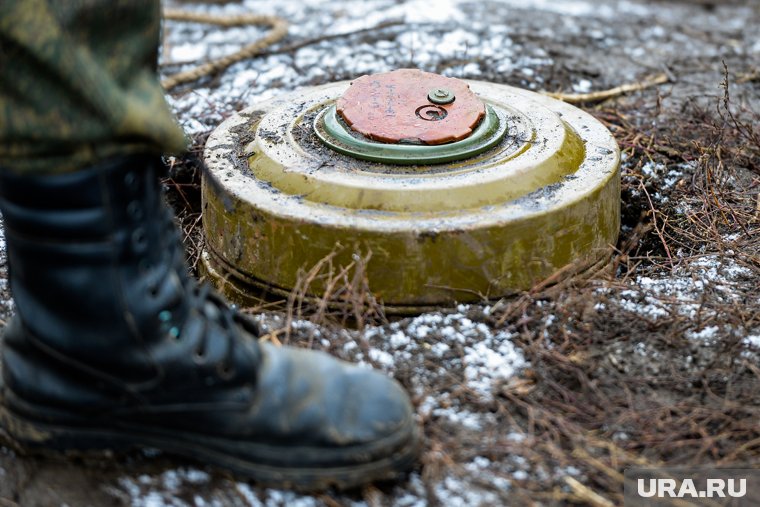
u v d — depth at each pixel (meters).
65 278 1.28
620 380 1.70
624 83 3.23
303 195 1.91
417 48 3.41
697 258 2.14
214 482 1.47
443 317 1.85
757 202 2.42
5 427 1.49
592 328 1.83
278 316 1.88
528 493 1.46
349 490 1.46
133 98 1.23
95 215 1.25
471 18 3.78
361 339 1.77
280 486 1.42
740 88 3.22
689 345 1.79
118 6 1.20
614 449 1.53
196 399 1.37
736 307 1.88
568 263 1.93
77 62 1.16
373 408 1.41
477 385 1.68
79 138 1.19
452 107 2.07
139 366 1.34
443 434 1.56
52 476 1.50
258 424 1.38
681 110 2.96
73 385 1.39
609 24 3.89
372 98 2.10
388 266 1.82
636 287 1.96
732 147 2.72
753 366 1.73
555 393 1.67
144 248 1.31
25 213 1.26
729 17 4.19
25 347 1.40
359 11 3.88
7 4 1.12
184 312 1.36
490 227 1.80
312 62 3.32
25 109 1.18
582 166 2.04
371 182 1.88
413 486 1.46
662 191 2.51
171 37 3.78
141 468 1.50
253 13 4.02
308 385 1.41
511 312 1.86
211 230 2.07
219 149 2.13
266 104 2.38
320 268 1.86
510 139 2.08
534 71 3.26
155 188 1.34
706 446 1.55
